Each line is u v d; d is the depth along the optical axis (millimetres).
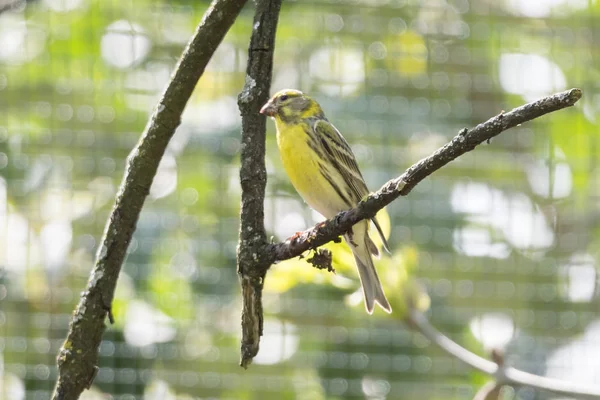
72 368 5309
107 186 11859
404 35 12336
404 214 11977
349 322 11711
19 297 11438
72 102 11984
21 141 11773
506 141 12383
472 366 8172
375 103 12234
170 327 11617
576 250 12281
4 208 11578
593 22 12516
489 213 12180
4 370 11281
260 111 5477
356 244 7938
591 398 7652
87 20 12133
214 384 11633
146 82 12172
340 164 8719
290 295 11656
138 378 11461
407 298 8547
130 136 12008
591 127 12508
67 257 11625
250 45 5527
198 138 12031
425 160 4887
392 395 11680
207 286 11773
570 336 12047
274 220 11789
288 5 12258
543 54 12500
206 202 11938
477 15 12438
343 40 12312
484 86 12391
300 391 11633
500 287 12055
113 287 5398
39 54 12016
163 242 11773
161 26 12305
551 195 12367
